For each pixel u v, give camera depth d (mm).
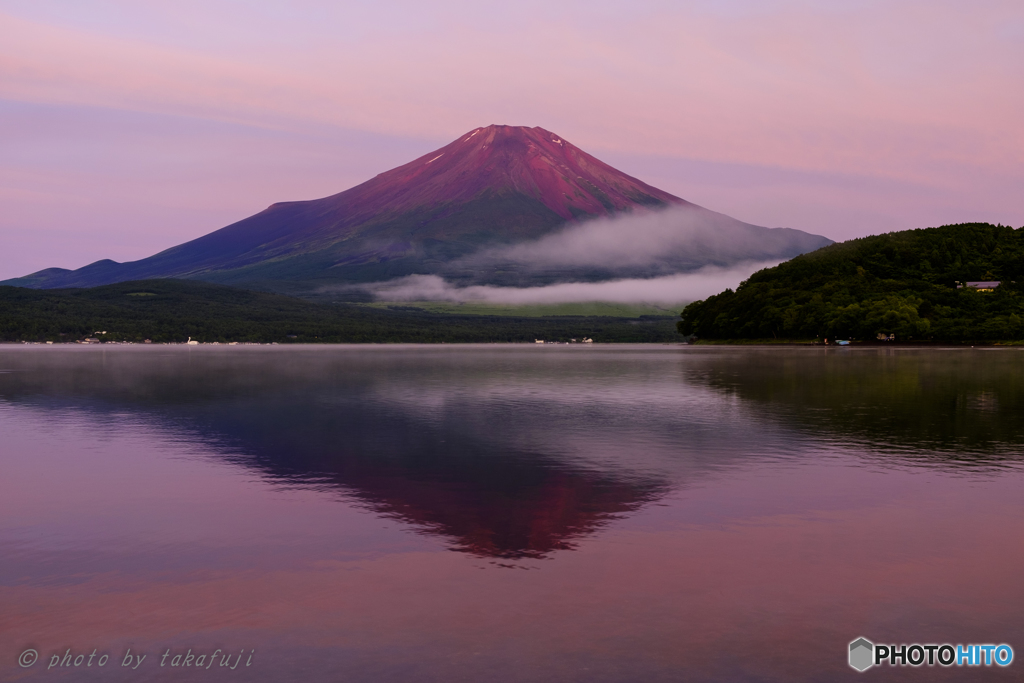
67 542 15430
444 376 74812
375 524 16875
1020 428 33188
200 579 13188
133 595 12430
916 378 68062
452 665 9984
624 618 11430
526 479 21953
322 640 10711
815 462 24750
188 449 27812
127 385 61562
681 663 10031
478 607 11852
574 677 9656
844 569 13617
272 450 27484
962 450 27141
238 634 10938
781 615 11547
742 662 10070
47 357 139375
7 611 11750
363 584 12883
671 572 13469
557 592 12469
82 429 33500
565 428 33562
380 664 10023
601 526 16672
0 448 28047
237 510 18219
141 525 16797
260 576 13320
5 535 15961
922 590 12578
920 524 16734
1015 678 9664
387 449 27750
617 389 56219
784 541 15406
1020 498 19328
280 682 9578
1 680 9570
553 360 121438
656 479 21984
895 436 30703
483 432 32375
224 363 109938
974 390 54188
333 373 80438
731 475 22547
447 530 16359
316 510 18188
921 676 9703
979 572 13469
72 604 12062
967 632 10992
